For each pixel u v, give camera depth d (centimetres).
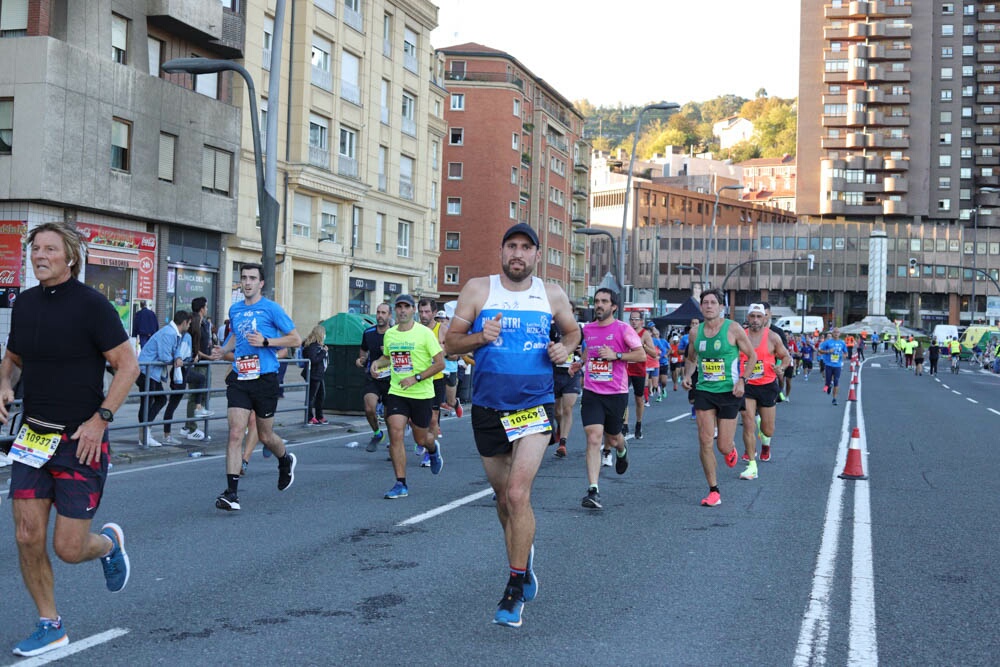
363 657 480
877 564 711
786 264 12006
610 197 13825
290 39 3909
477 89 7300
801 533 827
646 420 2075
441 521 861
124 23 2925
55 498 484
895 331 10181
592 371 978
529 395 535
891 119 12075
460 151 7319
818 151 12200
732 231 12325
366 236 4544
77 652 484
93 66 2706
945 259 11888
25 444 476
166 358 1371
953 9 12250
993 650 509
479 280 544
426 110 5122
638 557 725
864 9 11944
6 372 491
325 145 4153
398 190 4853
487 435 546
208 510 912
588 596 609
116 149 2834
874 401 2903
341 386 2036
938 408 2617
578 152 9494
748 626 546
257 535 792
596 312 980
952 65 12269
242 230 3584
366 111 4447
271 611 564
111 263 2856
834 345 2733
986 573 687
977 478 1205
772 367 1341
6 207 2592
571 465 1280
